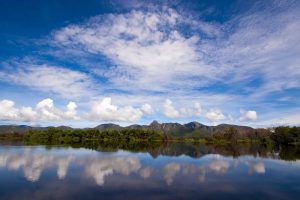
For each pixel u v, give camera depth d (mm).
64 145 171000
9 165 73938
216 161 94062
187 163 86938
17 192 45781
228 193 47812
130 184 53219
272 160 98812
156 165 80500
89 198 42812
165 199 43250
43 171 65750
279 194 47781
